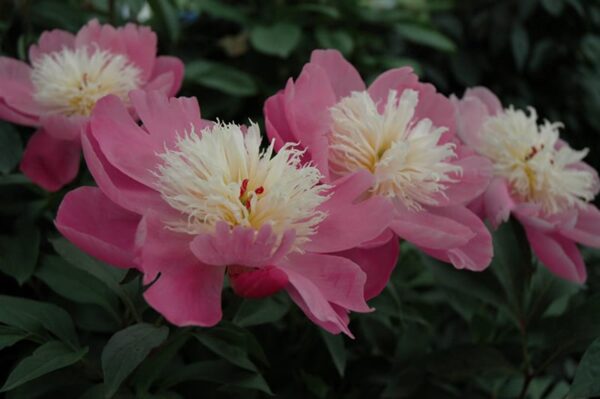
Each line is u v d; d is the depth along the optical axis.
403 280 0.79
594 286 0.80
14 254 0.63
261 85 0.98
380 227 0.53
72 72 0.66
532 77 1.42
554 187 0.64
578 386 0.55
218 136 0.53
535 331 0.68
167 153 0.52
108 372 0.53
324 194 0.55
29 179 0.68
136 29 0.69
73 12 0.84
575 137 1.40
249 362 0.59
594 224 0.65
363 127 0.57
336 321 0.50
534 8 1.34
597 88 1.33
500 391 0.77
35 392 0.59
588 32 1.39
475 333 0.75
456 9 1.45
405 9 1.38
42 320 0.58
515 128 0.67
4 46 0.79
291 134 0.56
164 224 0.52
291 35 0.98
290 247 0.50
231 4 1.11
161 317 0.58
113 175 0.53
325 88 0.57
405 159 0.57
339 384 0.73
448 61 1.39
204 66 0.88
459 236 0.54
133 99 0.54
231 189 0.52
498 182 0.65
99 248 0.50
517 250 0.68
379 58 1.09
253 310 0.63
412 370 0.68
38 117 0.66
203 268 0.52
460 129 0.66
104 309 0.66
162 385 0.60
